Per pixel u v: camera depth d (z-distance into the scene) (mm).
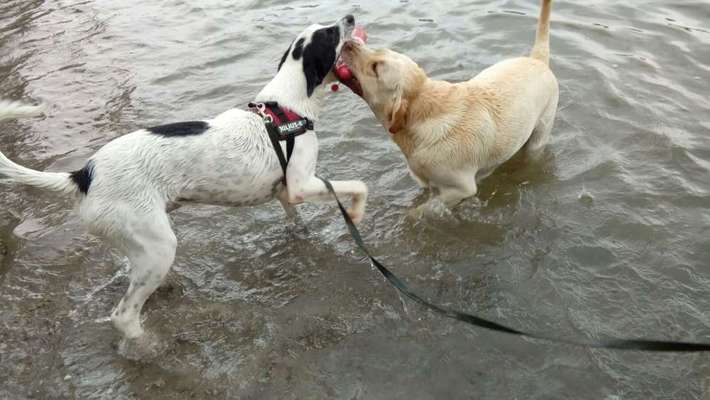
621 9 3363
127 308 1763
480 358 1735
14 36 3607
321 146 2490
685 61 2906
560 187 2270
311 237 2146
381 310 1883
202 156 1755
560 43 3059
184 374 1730
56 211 2264
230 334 1834
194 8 3740
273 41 3213
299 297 1940
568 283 1923
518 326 1817
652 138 2436
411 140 2082
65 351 1795
